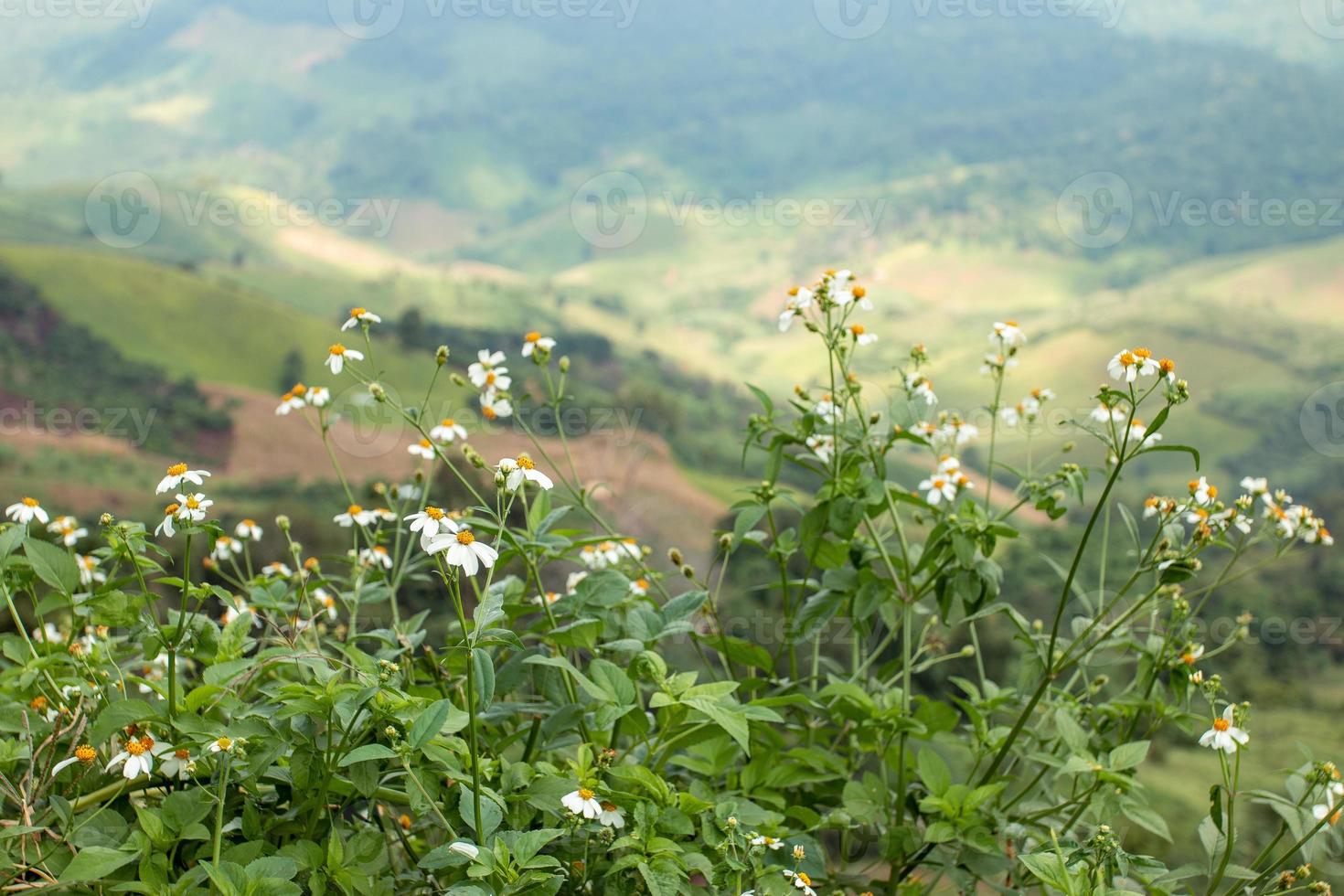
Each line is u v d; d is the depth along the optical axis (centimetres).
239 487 3938
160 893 145
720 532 242
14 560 186
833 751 247
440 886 175
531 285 11738
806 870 189
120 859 145
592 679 187
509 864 149
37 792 168
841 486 233
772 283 12700
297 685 160
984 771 247
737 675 273
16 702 193
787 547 243
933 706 234
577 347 7544
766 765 215
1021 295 12206
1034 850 195
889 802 216
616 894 166
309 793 166
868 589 230
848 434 239
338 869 158
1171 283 11238
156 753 162
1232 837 191
